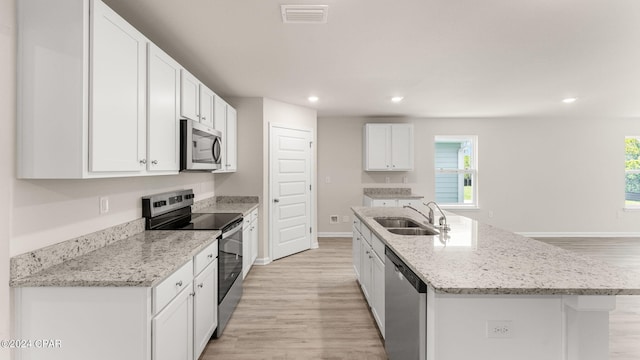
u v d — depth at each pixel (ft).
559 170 19.35
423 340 4.32
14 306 4.23
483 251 5.48
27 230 4.45
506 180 19.39
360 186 19.16
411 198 17.16
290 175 15.05
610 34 7.54
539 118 19.27
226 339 7.54
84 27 4.33
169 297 4.90
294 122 15.24
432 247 5.78
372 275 8.32
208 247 6.79
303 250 15.79
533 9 6.38
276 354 6.95
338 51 8.55
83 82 4.33
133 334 4.29
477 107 16.07
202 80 11.17
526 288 3.79
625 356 6.91
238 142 13.60
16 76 4.30
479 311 4.05
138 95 5.71
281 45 8.14
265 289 10.76
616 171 19.26
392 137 17.99
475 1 6.08
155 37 7.63
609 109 16.56
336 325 8.25
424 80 11.25
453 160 20.35
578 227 19.33
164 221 8.23
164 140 6.72
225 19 6.76
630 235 19.24
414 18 6.74
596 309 3.81
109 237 6.16
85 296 4.27
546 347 4.05
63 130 4.32
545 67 9.90
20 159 4.30
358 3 6.14
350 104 15.28
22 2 4.30
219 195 13.58
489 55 8.87
